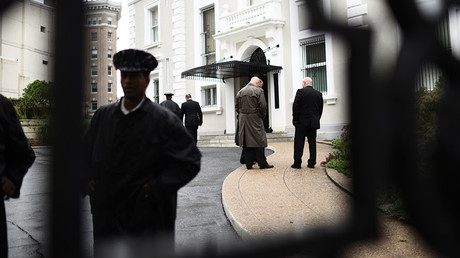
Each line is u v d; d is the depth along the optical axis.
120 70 1.74
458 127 0.83
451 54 0.80
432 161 0.82
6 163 2.14
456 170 0.79
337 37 0.67
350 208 0.71
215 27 16.03
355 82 0.71
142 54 1.76
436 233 0.78
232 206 3.74
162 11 18.62
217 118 16.02
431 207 0.77
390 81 0.72
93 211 1.86
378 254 2.21
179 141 1.81
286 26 13.01
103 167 1.78
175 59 17.73
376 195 0.72
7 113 2.08
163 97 18.61
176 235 3.20
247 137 6.09
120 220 1.76
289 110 12.88
